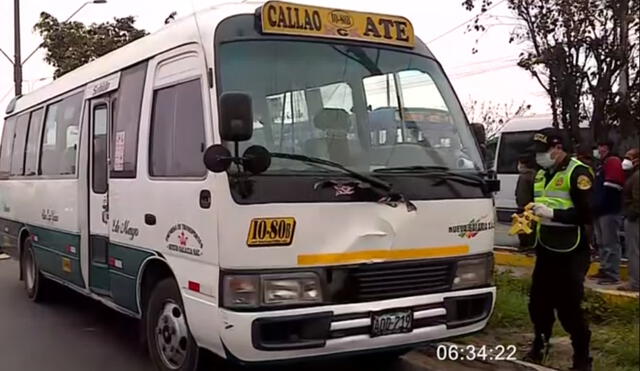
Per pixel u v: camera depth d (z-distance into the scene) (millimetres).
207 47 5258
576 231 5949
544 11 14562
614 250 10148
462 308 5559
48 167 8953
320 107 5348
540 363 6301
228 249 4836
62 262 8398
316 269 4934
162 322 5969
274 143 5047
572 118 14742
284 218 4852
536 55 14891
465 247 5586
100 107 7336
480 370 6391
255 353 4801
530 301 6332
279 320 4793
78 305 9883
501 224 18484
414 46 6012
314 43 5508
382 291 5160
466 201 5590
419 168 5469
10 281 12312
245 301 4809
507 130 18516
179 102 5648
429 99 5879
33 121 9820
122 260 6613
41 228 9203
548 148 6016
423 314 5289
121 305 6766
